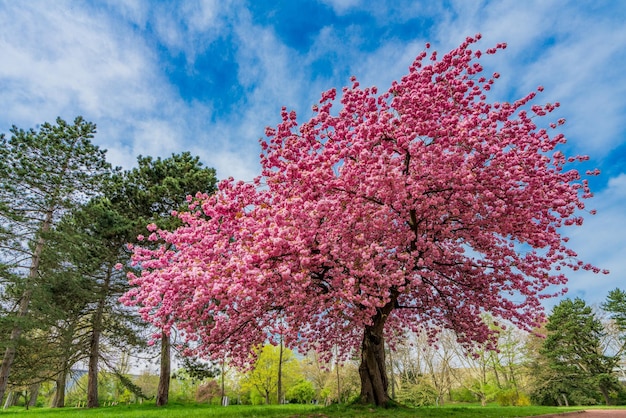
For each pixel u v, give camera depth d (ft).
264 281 28.27
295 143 37.14
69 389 130.21
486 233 40.27
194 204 38.63
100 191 76.64
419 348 105.29
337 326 47.29
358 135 31.99
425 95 33.55
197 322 34.88
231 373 128.57
